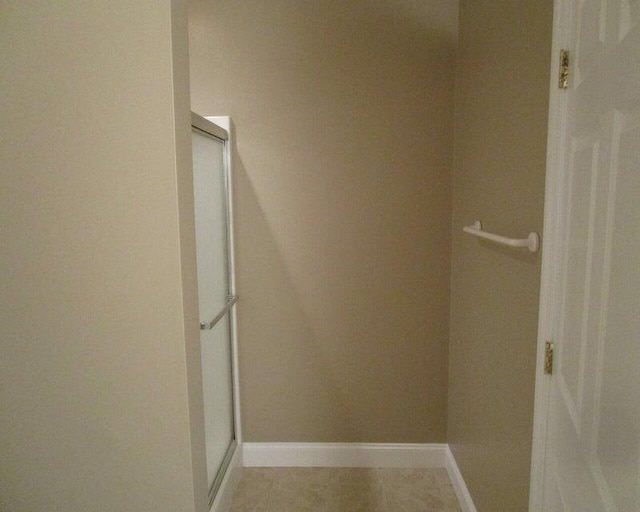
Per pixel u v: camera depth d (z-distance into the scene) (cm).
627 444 69
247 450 193
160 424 89
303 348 188
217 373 170
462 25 162
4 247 86
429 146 175
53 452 91
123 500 92
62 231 85
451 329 182
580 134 84
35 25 80
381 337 186
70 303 87
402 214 179
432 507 166
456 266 173
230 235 178
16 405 91
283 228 181
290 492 176
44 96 82
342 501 170
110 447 90
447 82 171
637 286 66
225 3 171
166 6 79
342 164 177
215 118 171
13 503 94
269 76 174
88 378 89
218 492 157
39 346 88
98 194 84
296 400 191
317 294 184
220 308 167
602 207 76
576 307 86
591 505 80
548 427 99
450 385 184
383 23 170
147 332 87
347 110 174
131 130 82
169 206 83
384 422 192
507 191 119
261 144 177
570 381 89
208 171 157
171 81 80
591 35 80
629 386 68
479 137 143
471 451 154
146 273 85
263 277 184
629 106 68
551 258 95
